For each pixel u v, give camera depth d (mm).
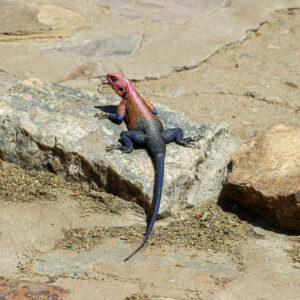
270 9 26953
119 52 22172
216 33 23984
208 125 14672
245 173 12648
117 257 10562
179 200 12602
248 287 9539
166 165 12742
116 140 13570
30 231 11383
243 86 19844
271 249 11031
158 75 20516
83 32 24062
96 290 9273
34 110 14617
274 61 21797
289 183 11750
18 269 10008
